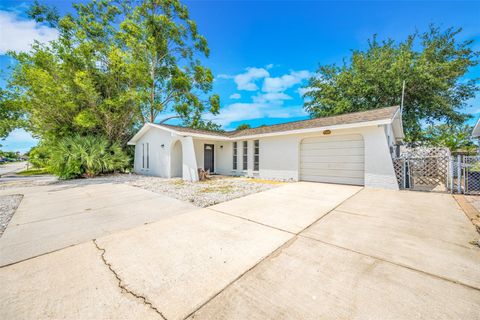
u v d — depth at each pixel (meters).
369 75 13.98
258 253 2.62
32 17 13.18
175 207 5.00
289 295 1.82
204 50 18.70
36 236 3.30
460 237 2.98
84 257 2.60
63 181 10.51
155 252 2.70
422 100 13.41
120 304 1.75
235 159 12.45
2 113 12.76
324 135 8.80
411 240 2.92
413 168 7.69
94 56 14.03
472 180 6.07
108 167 12.51
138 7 15.87
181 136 10.47
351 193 6.41
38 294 1.89
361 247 2.73
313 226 3.55
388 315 1.57
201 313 1.63
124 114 14.52
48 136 13.11
